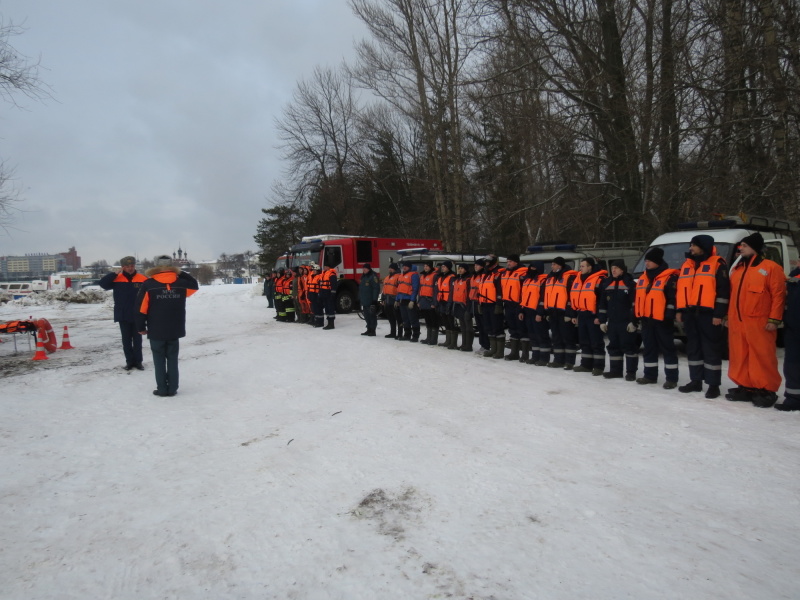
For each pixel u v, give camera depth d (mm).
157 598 3170
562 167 18953
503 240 29500
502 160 26484
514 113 18750
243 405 7727
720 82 13406
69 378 10055
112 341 15922
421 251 17125
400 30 26594
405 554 3510
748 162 13695
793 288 6363
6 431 6660
